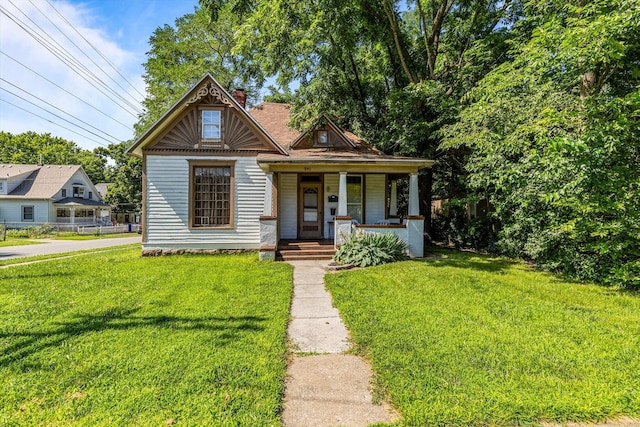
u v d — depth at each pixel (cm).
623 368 331
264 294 593
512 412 260
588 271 716
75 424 245
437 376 312
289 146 1203
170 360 339
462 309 511
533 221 852
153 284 665
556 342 390
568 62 666
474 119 971
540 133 678
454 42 1409
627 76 781
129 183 3825
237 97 1414
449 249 1238
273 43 1050
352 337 415
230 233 1084
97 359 342
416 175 1016
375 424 251
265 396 281
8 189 2875
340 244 973
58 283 676
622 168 626
